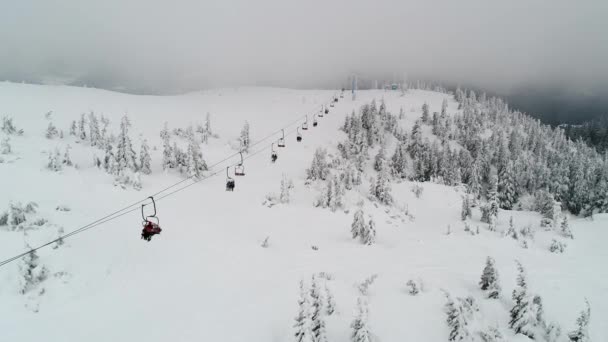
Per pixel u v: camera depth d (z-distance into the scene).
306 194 42.41
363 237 29.88
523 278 14.70
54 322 15.60
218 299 17.67
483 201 60.56
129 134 53.72
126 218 27.05
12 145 37.12
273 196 39.06
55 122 51.06
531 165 70.50
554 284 19.64
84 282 18.62
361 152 63.06
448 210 47.28
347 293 17.39
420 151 69.56
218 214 32.50
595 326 14.99
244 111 89.12
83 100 72.69
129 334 14.86
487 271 17.67
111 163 37.25
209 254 23.50
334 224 34.22
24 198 25.48
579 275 21.81
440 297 16.70
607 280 21.00
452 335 13.33
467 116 89.19
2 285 17.16
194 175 41.97
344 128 74.38
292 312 15.84
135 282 19.28
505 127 96.75
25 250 19.59
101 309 16.72
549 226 41.59
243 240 27.17
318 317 12.96
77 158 39.12
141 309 16.75
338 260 24.20
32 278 17.78
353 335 13.03
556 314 15.76
